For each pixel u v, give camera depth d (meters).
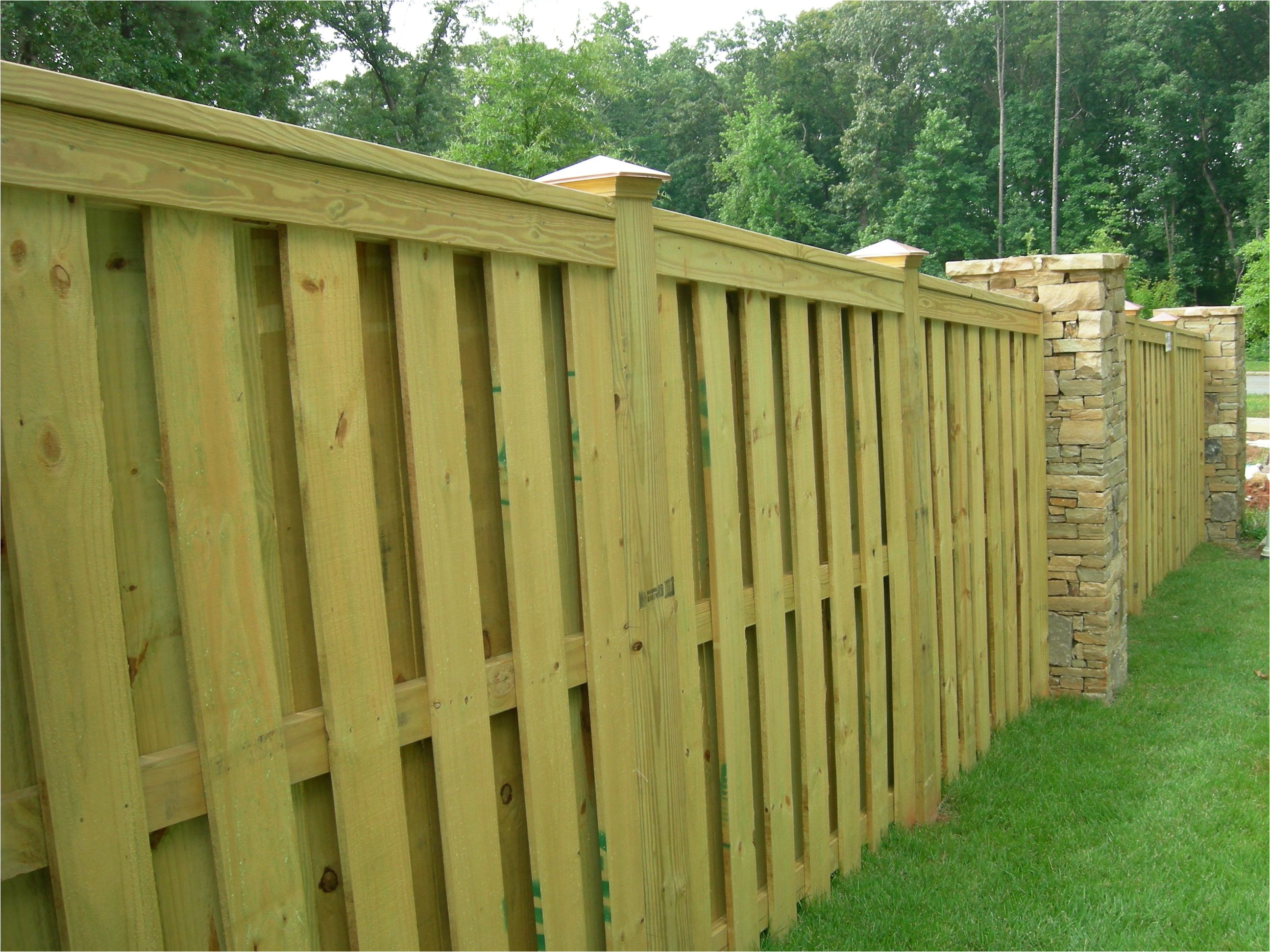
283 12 27.95
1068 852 3.77
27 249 1.23
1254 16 47.47
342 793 1.63
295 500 1.63
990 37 50.31
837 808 3.47
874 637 3.70
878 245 4.05
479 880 1.91
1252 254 21.77
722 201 48.12
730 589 2.80
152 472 1.42
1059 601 6.05
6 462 1.21
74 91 1.24
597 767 2.25
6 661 1.24
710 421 2.72
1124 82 49.25
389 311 1.81
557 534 2.20
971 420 4.85
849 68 52.75
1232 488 12.04
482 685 1.93
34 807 1.25
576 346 2.19
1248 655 6.71
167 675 1.43
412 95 33.62
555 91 30.84
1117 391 6.34
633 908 2.35
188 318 1.42
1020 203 46.53
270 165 1.50
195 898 1.46
